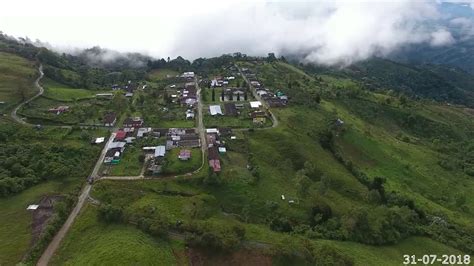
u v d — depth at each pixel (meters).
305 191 154.12
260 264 110.44
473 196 197.50
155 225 116.44
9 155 154.62
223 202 147.25
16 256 106.88
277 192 156.50
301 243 119.25
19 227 118.94
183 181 151.88
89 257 103.94
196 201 139.00
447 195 195.38
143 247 107.75
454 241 148.88
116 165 161.38
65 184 143.88
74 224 120.62
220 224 125.25
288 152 187.50
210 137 189.75
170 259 107.69
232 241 113.88
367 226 142.12
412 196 183.50
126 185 145.00
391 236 141.75
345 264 112.12
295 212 147.00
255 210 146.00
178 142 184.25
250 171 165.38
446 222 161.38
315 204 149.38
